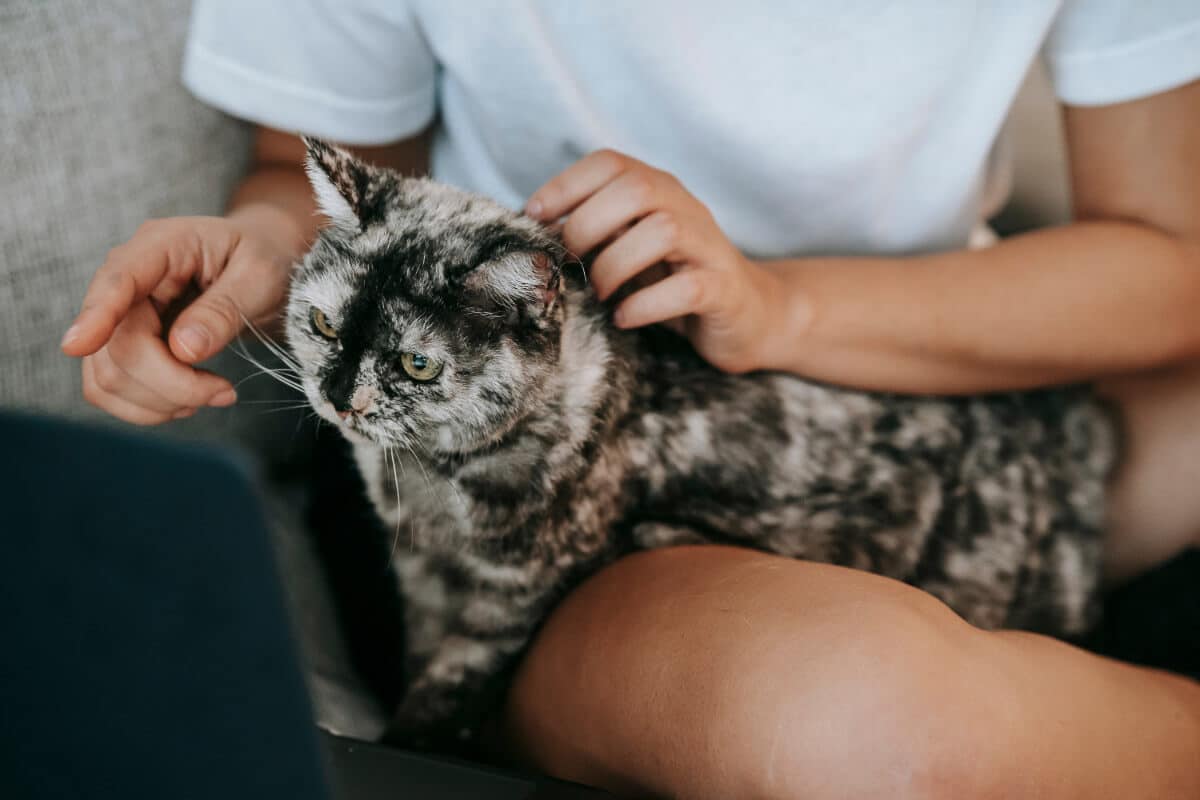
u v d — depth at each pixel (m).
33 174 1.05
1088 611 1.27
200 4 1.14
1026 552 1.22
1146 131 1.14
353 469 1.23
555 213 1.00
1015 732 0.70
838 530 1.14
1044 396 1.29
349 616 1.20
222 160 1.23
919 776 0.66
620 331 1.08
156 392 0.90
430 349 0.96
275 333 1.13
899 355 1.11
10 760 0.51
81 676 0.48
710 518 1.13
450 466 1.03
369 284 0.97
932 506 1.18
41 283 1.07
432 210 1.02
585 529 1.04
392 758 0.73
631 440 1.08
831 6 1.06
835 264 1.13
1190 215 1.14
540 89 1.12
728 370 1.08
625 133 1.17
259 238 1.06
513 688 0.96
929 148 1.18
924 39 1.09
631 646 0.82
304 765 0.48
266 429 1.29
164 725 0.48
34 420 0.43
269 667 0.46
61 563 0.45
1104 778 0.74
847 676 0.70
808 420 1.16
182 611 0.45
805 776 0.69
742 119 1.12
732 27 1.08
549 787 0.70
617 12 1.08
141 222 1.14
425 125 1.30
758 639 0.75
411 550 1.14
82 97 1.08
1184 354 1.19
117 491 0.43
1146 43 1.09
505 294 0.95
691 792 0.74
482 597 1.08
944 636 0.75
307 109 1.19
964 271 1.13
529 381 0.98
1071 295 1.12
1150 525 1.30
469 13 1.09
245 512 0.42
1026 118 1.54
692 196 1.00
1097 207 1.21
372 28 1.15
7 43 1.03
